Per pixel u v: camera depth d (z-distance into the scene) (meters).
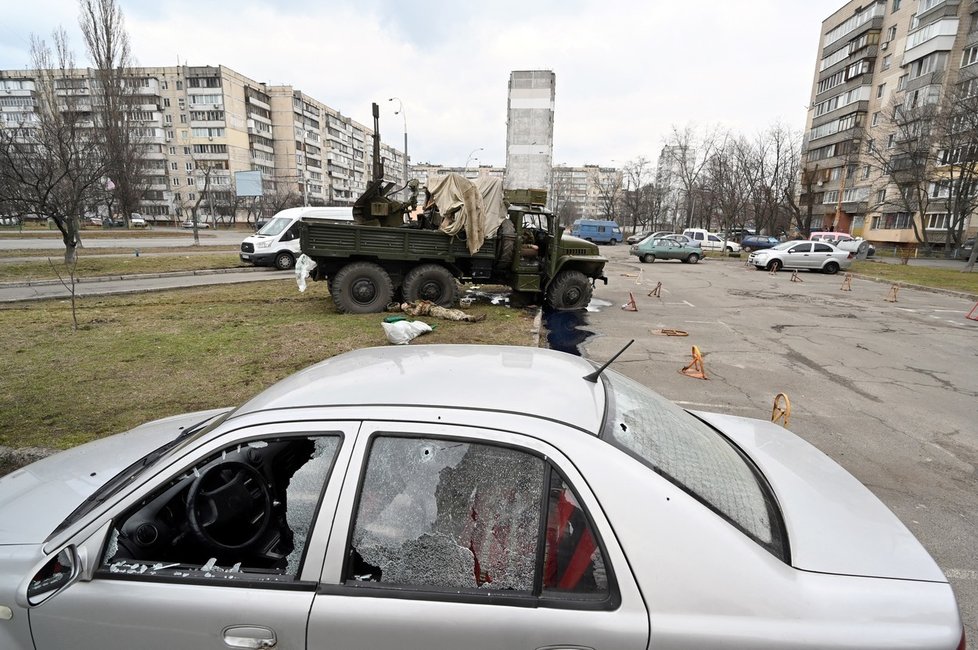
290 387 1.97
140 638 1.60
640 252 29.88
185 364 6.66
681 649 1.38
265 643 1.53
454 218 10.41
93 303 11.38
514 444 1.62
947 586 1.53
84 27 30.95
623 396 2.08
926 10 38.72
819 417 5.60
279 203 71.88
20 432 4.52
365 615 1.50
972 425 5.42
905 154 35.59
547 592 1.49
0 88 73.81
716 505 1.63
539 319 10.16
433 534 1.62
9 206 18.47
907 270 25.28
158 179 77.56
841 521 1.76
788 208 49.44
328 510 1.63
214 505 1.98
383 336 8.27
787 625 1.39
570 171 135.38
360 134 119.69
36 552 1.80
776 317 11.88
